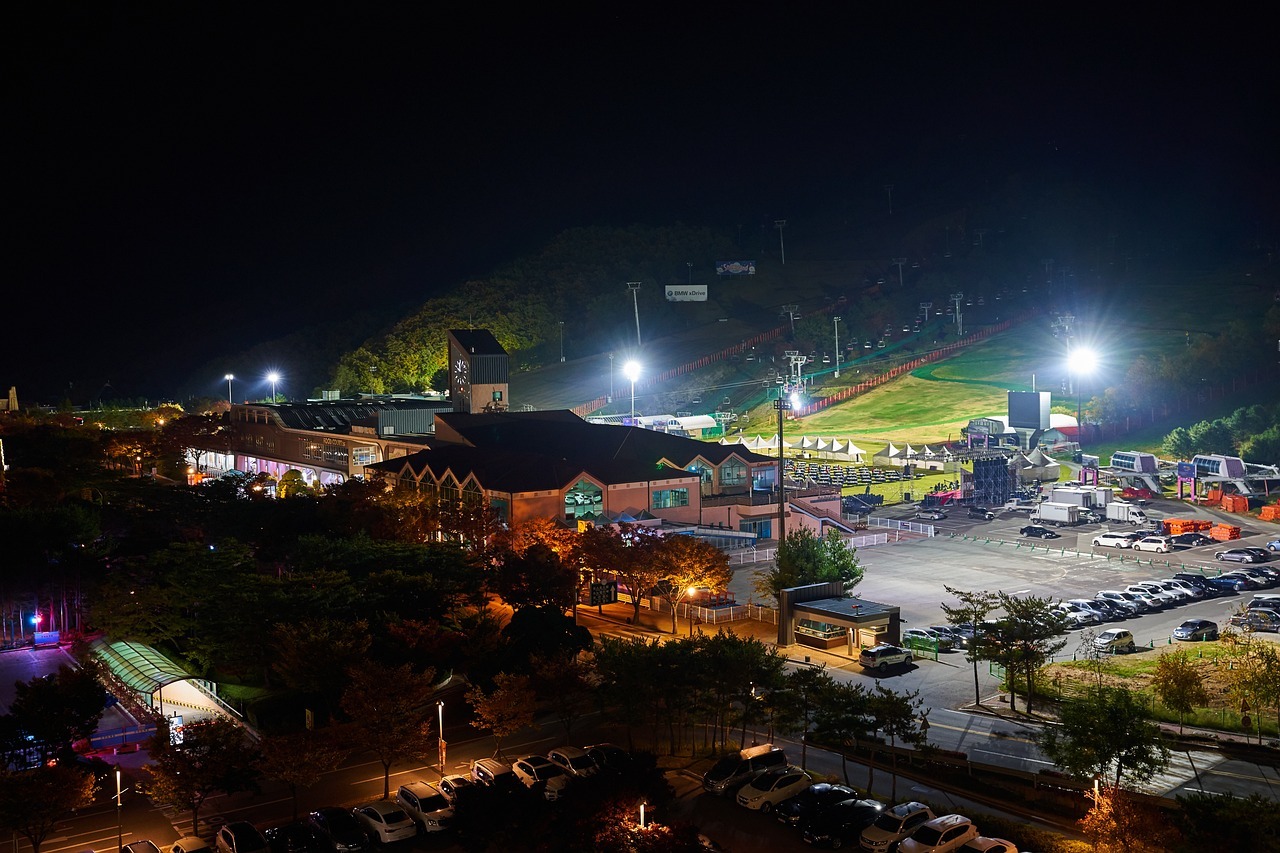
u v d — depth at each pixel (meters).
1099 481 189.38
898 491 191.62
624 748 80.56
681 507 152.62
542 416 196.25
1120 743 66.19
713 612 113.50
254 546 137.00
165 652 109.25
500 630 97.62
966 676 95.25
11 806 62.50
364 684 73.25
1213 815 57.75
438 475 153.75
